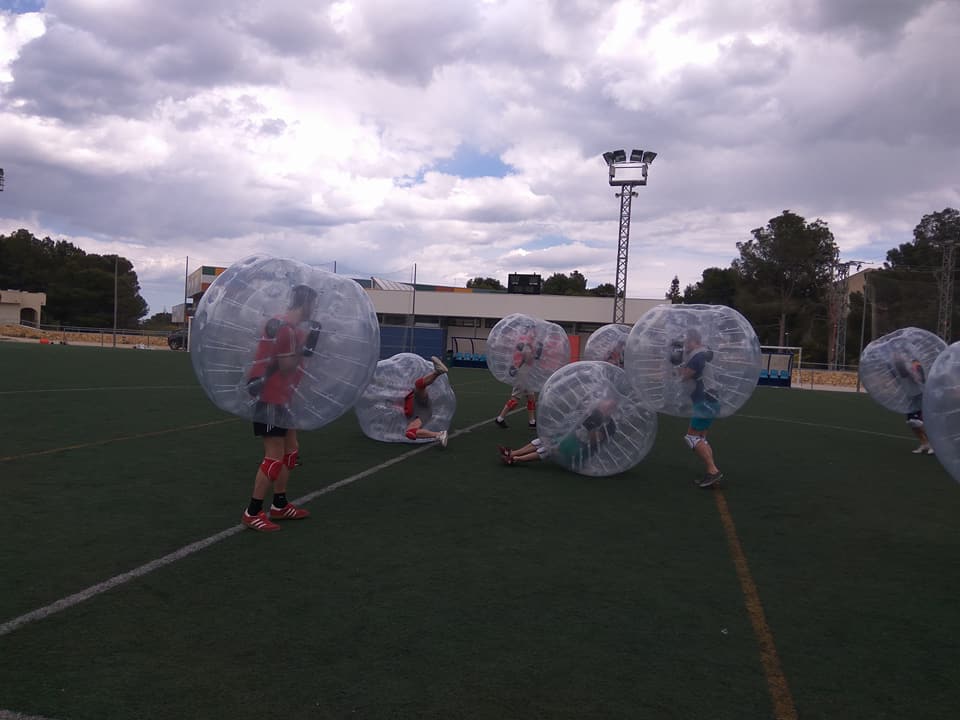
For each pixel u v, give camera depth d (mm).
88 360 24531
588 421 7594
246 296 4914
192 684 3057
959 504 7117
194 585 4203
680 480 7918
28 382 15891
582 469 7793
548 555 5027
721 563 5000
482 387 21172
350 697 2996
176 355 32000
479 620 3850
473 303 44656
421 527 5617
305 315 4934
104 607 3834
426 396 9406
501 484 7285
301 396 4996
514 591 4301
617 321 32812
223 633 3578
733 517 6316
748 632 3830
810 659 3527
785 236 55531
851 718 2980
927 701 3143
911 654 3621
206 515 5695
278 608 3914
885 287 43219
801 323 56500
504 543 5270
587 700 3043
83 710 2816
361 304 5254
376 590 4234
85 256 78625
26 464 7289
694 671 3354
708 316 7180
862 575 4852
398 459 8453
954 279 41656
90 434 9305
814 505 6902
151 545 4898
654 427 7914
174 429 10016
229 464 7719
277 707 2896
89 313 73250
